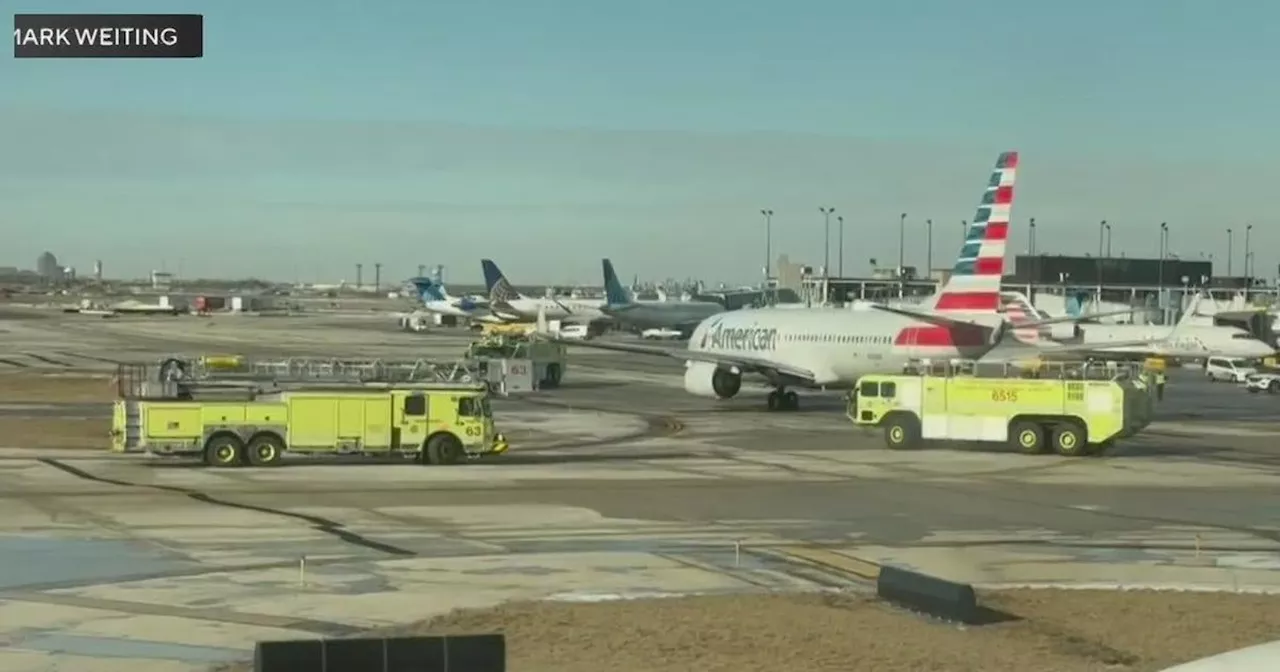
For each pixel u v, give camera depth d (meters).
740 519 64.19
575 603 43.19
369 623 40.06
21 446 93.25
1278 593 46.78
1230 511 68.94
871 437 107.31
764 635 38.28
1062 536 60.44
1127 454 97.31
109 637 37.94
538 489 74.00
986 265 125.81
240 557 51.62
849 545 57.19
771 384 136.50
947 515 66.50
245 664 34.81
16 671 33.94
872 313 132.38
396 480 77.06
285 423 83.31
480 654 30.05
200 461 85.31
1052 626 40.06
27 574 47.56
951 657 35.88
